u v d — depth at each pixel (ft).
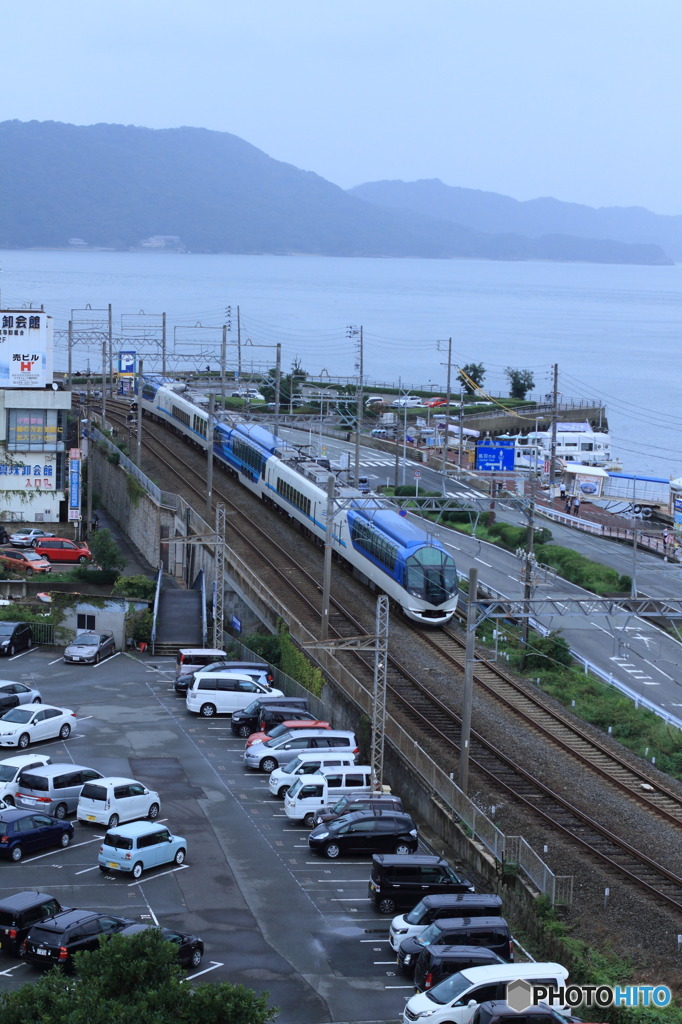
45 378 294.25
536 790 156.76
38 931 106.63
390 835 141.18
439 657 210.38
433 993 101.71
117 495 326.03
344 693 182.91
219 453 348.38
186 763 169.27
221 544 218.18
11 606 239.30
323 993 107.14
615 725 188.75
